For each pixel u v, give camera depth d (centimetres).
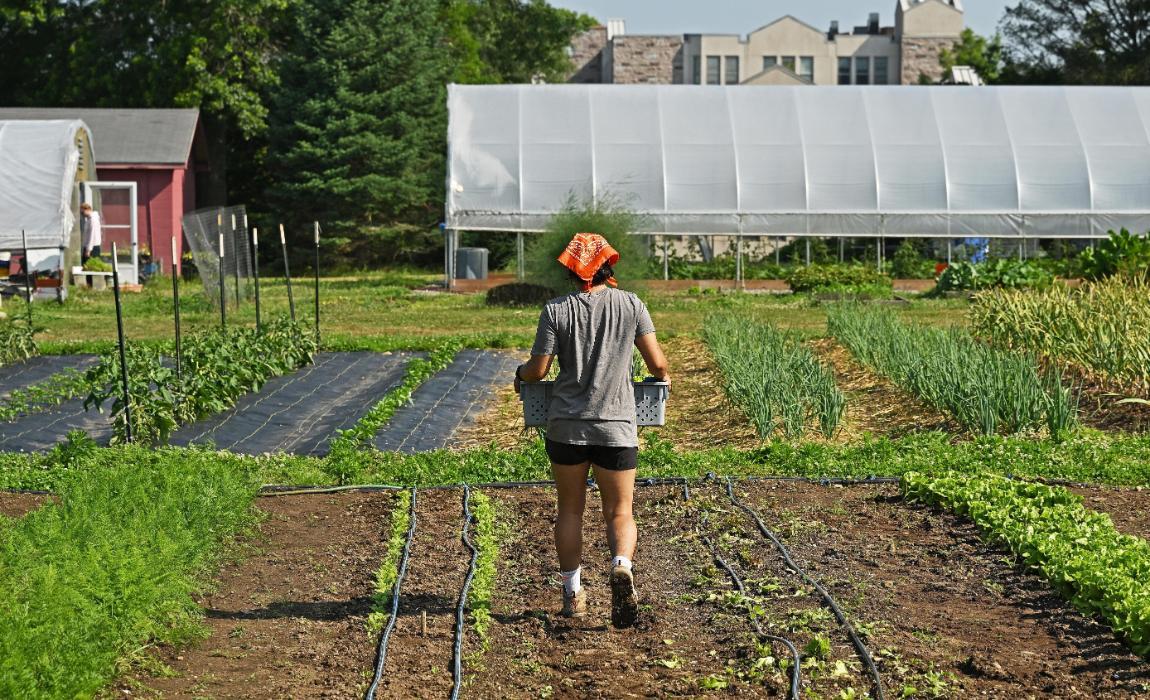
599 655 573
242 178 4922
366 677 546
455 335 2028
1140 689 512
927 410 1246
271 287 3275
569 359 593
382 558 740
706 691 523
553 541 773
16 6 4556
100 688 512
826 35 6819
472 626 612
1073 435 1083
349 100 4144
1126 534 734
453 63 4931
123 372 1056
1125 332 1273
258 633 609
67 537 617
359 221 4281
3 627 480
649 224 3259
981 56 6206
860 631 585
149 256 3416
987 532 750
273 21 4566
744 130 3372
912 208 3303
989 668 536
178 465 880
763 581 671
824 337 1861
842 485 911
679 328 2147
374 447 1128
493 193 3253
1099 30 5684
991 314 1630
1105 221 3300
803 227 3297
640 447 1126
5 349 1725
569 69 6806
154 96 4456
